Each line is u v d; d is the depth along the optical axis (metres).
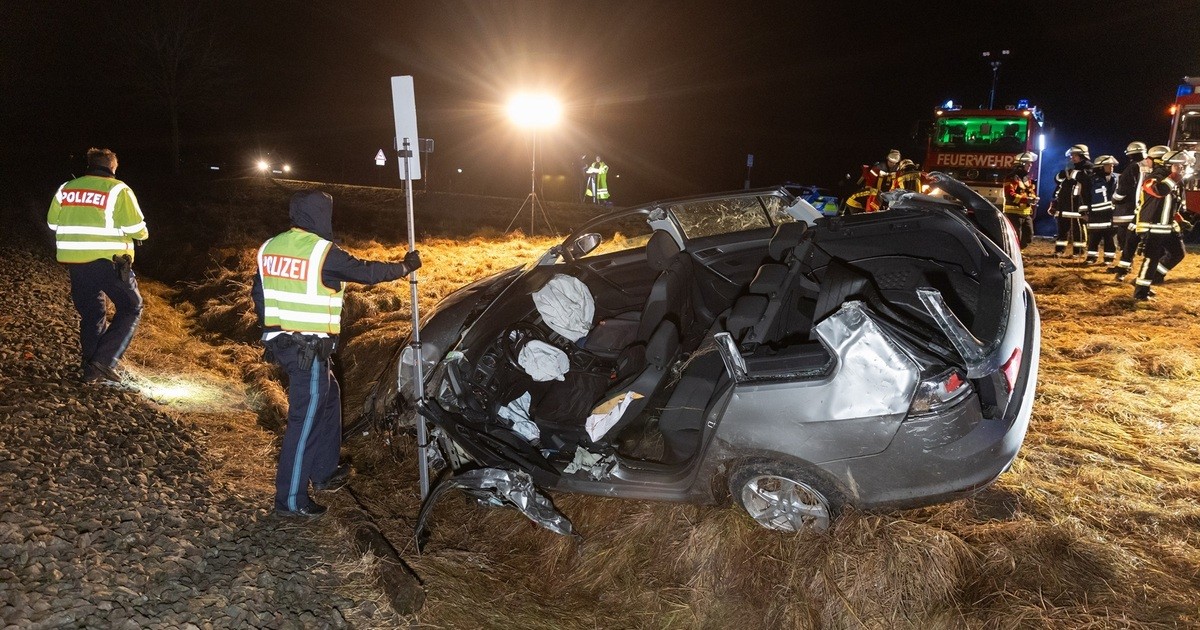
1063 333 6.90
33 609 2.80
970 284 4.39
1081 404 4.94
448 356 4.35
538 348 4.38
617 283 5.49
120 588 3.06
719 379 3.76
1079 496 3.81
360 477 4.95
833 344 3.28
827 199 9.65
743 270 5.26
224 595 3.21
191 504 3.97
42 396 4.96
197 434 5.07
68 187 5.43
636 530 4.04
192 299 9.80
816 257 4.70
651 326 4.14
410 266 4.09
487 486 3.90
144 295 9.43
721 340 3.40
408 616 3.48
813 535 3.57
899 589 3.28
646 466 3.92
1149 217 8.10
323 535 3.95
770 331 3.98
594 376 4.68
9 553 3.12
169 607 3.06
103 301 5.65
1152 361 5.66
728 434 3.51
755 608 3.56
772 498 3.65
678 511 3.99
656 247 4.89
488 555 4.19
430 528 4.36
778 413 3.39
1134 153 9.50
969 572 3.35
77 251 5.43
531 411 4.51
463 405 4.31
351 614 3.40
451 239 14.31
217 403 5.83
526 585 3.99
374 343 6.94
